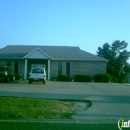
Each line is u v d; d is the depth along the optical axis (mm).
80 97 15312
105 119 9148
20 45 39844
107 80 34000
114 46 54500
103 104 12602
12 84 25500
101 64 35344
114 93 18469
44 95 15953
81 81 33781
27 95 15695
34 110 10305
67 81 33719
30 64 35625
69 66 35219
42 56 33125
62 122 8602
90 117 9469
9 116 9367
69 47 39406
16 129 7551
